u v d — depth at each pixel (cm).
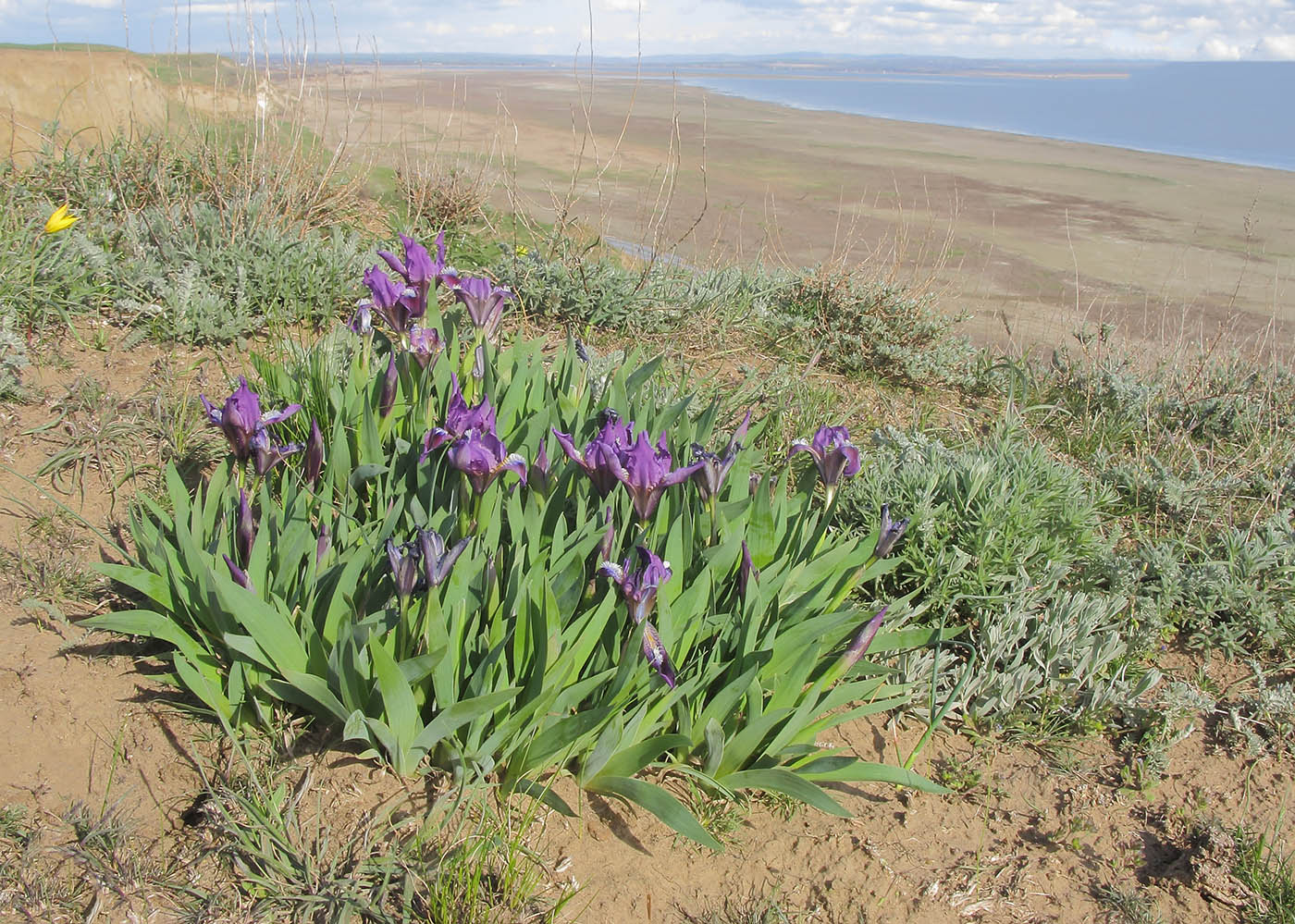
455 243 791
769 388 586
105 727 287
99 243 588
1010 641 375
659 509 333
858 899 278
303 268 591
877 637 326
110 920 237
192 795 272
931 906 279
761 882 279
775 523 345
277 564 303
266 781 275
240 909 245
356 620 288
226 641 264
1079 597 391
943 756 340
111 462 412
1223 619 429
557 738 267
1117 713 366
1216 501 528
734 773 287
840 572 338
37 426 429
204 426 445
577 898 262
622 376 408
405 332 386
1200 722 372
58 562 348
